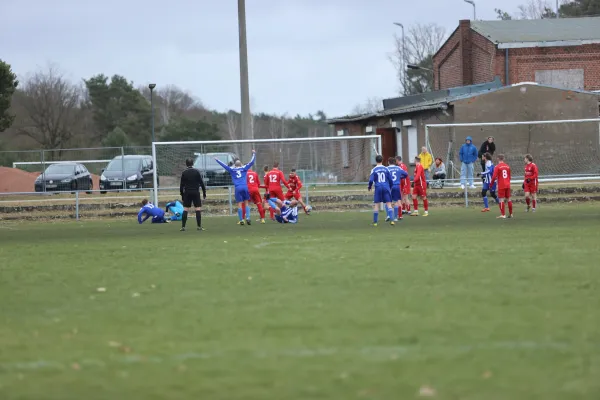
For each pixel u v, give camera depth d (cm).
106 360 1991
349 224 6122
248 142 8125
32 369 1923
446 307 2514
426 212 6856
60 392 1733
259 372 1845
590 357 1891
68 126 19762
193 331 2280
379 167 5953
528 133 9575
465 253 3906
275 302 2680
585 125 9638
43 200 8400
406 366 1859
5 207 7975
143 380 1809
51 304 2775
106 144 18412
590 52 11400
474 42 11969
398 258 3772
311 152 8288
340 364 1892
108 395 1703
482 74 11781
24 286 3203
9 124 12362
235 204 8194
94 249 4628
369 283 3022
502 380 1728
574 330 2159
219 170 8131
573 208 7212
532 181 6912
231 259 3912
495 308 2480
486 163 7169
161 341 2170
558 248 4028
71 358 2019
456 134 9519
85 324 2425
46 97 19212
